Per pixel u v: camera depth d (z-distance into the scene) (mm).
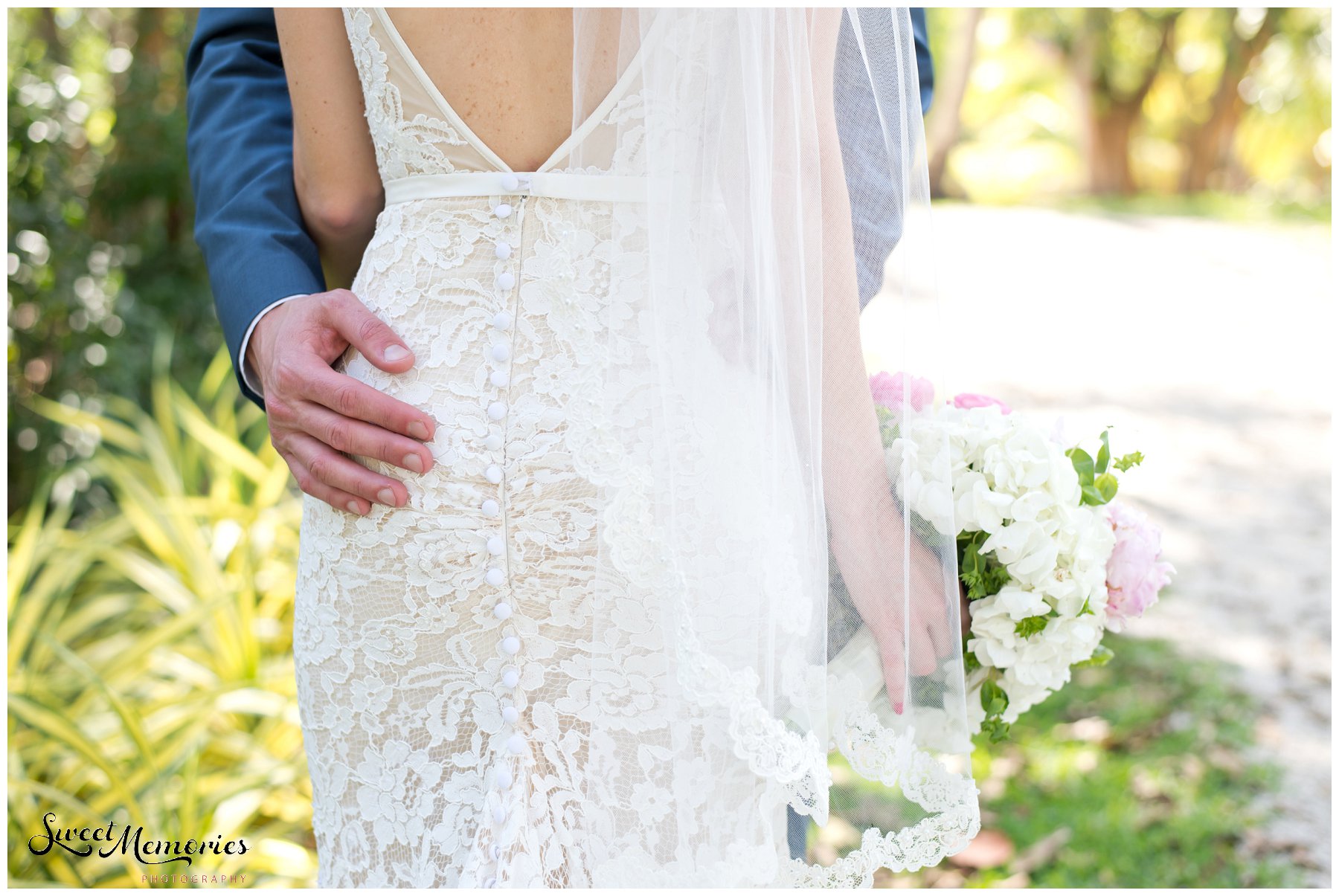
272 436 1119
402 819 1016
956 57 12039
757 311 943
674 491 920
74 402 3703
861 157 1050
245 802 2332
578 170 973
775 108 968
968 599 1122
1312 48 11891
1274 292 7871
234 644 2682
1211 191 12898
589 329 962
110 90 4281
